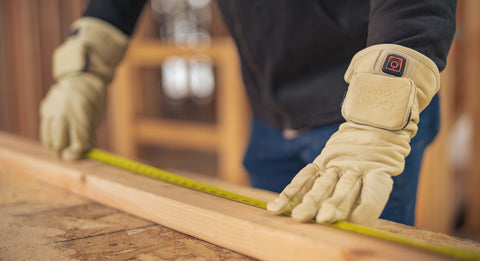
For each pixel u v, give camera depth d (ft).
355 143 2.31
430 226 7.41
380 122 2.27
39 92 13.07
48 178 3.88
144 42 12.28
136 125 12.30
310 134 4.04
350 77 2.53
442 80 7.18
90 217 2.96
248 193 3.08
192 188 2.98
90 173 3.45
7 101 13.28
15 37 12.91
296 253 2.01
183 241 2.50
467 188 10.12
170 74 18.88
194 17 19.63
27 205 3.26
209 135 10.98
